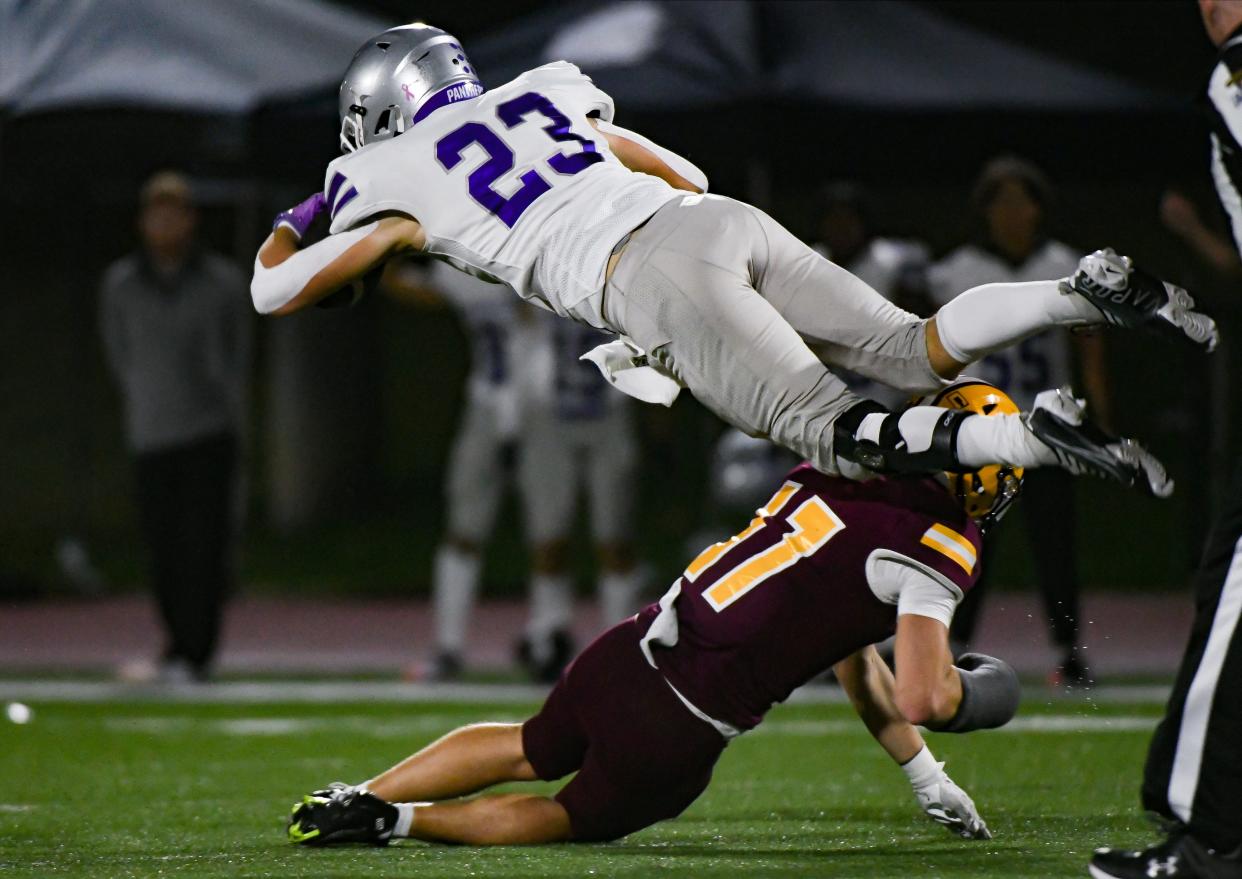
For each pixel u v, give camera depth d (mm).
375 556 56031
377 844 16234
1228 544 13109
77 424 52438
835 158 33094
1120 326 14258
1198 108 13977
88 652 37656
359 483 62281
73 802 19953
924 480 15148
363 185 16312
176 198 31891
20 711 27219
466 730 16469
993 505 15289
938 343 15297
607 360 16016
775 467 31469
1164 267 64688
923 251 29812
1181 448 59156
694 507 58062
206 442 32312
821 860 15211
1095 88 33500
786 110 32625
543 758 16141
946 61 33438
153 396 32125
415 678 32719
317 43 34031
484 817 16125
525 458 32031
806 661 15234
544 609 32219
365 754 24094
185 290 31953
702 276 15109
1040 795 19234
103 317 32375
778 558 15219
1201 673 13008
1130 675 32125
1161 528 54469
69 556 48094
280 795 20516
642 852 15766
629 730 15438
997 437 13766
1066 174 33312
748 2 33406
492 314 32188
